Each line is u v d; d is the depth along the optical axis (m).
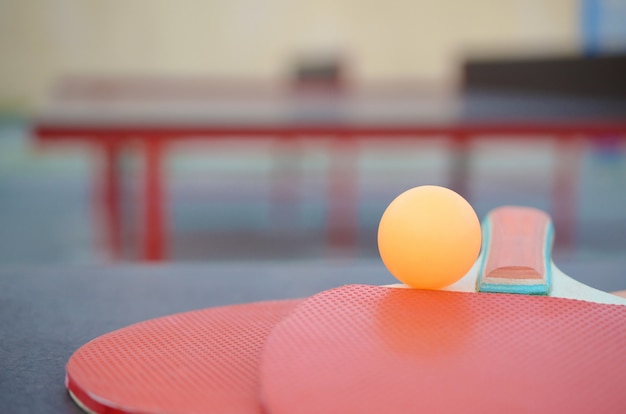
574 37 8.52
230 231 3.67
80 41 8.36
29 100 8.34
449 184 4.60
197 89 4.78
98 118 2.25
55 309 0.76
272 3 8.48
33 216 4.07
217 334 0.58
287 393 0.40
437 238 0.56
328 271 0.95
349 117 2.39
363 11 8.55
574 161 4.20
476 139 2.31
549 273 0.62
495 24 8.66
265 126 2.20
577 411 0.39
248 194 5.00
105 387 0.46
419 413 0.39
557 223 3.78
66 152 7.15
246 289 0.85
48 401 0.48
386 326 0.50
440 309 0.53
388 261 0.58
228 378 0.48
